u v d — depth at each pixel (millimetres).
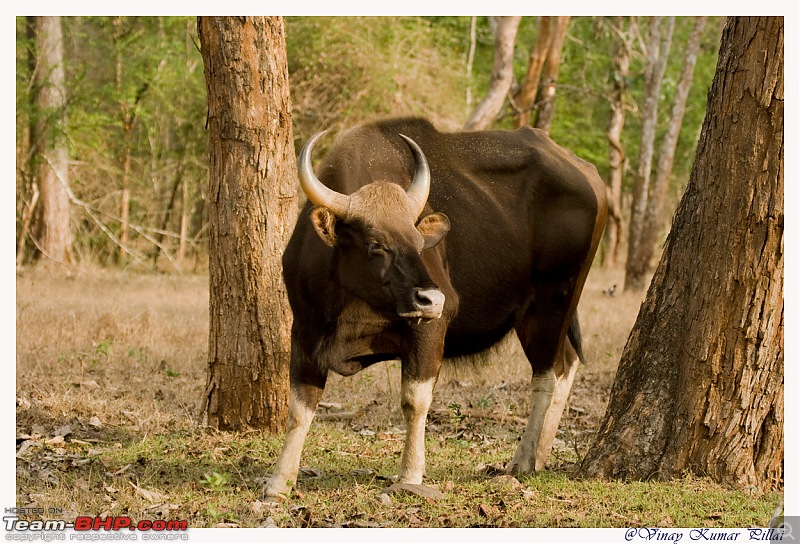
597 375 10969
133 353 10789
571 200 7258
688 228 6691
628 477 6629
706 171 6555
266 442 7695
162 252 25906
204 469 6852
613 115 26031
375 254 5723
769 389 6391
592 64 30531
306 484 6477
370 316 6090
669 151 22359
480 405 9281
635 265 22641
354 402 9359
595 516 5805
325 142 22234
